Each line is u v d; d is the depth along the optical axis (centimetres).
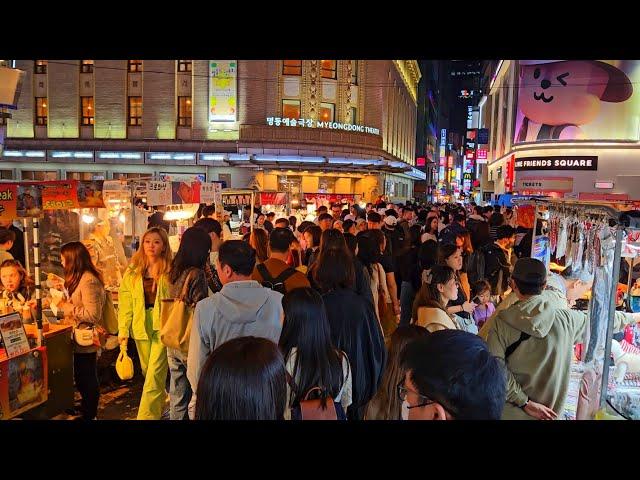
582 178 3212
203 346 351
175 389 476
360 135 3794
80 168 3303
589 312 370
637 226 335
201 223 647
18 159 3294
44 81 3325
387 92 4472
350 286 376
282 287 453
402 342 316
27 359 472
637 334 377
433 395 160
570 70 3206
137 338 518
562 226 525
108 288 727
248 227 1109
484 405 159
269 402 184
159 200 752
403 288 740
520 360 331
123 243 828
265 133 3334
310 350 278
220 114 3300
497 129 5512
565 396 338
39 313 490
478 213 1575
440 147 11344
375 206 2023
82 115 3347
